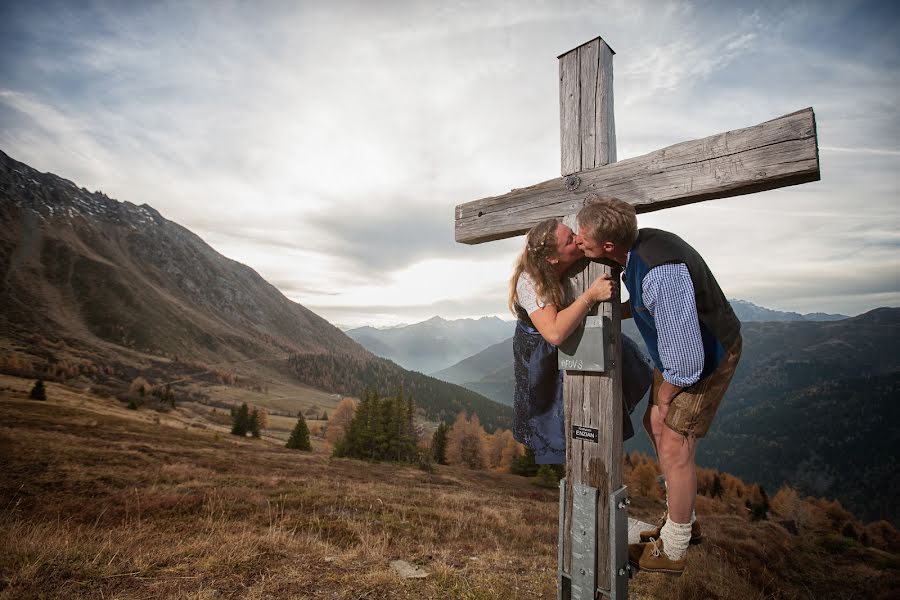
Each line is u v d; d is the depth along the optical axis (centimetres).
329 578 362
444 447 7256
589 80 241
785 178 171
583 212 198
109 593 306
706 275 181
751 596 659
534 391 252
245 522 737
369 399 6378
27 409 4706
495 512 1309
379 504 1080
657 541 204
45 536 425
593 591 205
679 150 198
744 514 4600
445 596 355
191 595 304
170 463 2211
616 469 207
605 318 204
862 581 1167
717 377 182
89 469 1593
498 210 272
